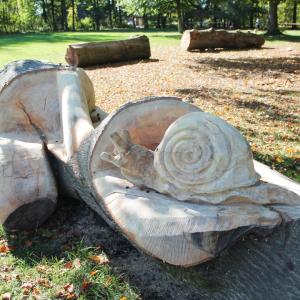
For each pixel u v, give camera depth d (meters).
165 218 2.43
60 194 4.22
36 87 4.33
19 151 3.91
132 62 13.68
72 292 3.11
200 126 2.47
